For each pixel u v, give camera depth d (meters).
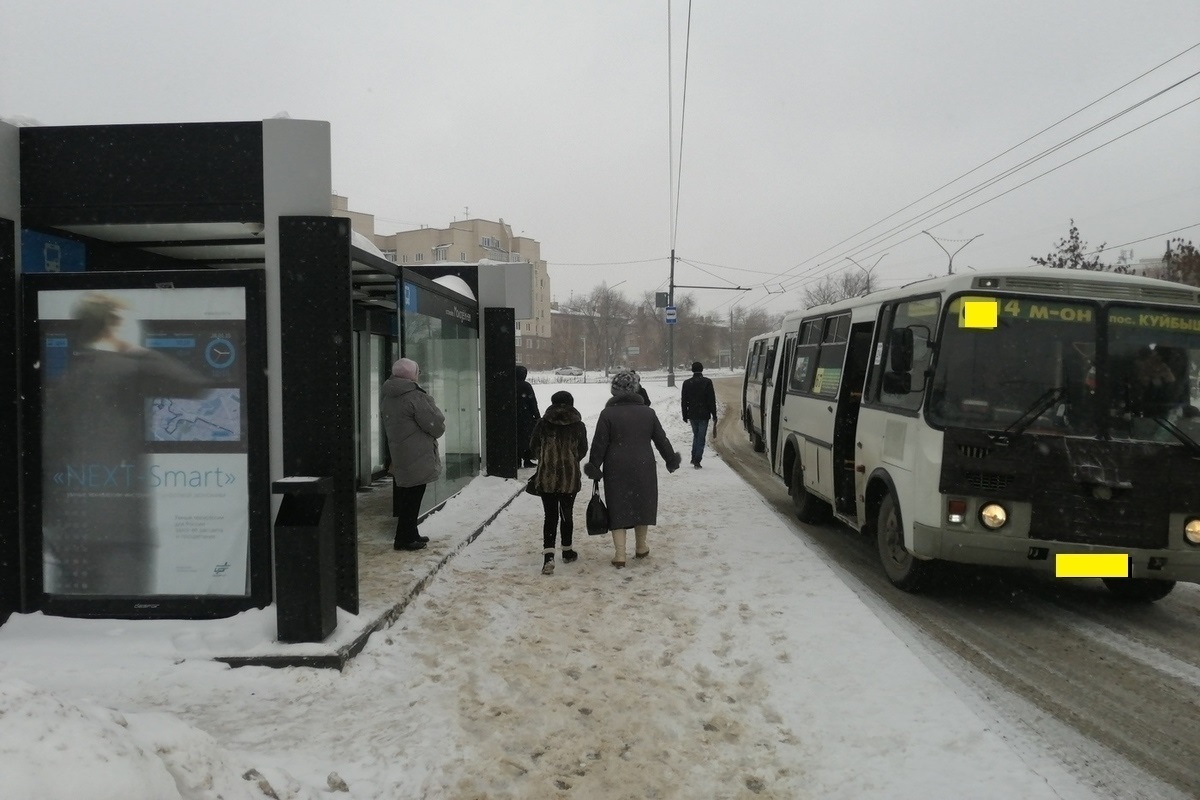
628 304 93.31
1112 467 5.82
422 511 9.16
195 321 5.41
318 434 5.43
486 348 12.71
